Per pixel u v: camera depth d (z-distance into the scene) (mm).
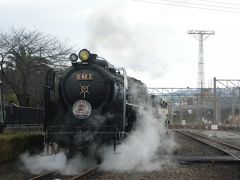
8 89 27906
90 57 15164
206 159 15828
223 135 42594
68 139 14586
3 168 13883
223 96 65750
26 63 27016
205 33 67375
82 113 14766
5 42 27500
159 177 12070
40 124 24922
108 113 14789
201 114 67062
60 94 15055
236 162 15492
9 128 19062
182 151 20547
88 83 14867
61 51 29266
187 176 12352
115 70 16297
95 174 12562
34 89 27719
